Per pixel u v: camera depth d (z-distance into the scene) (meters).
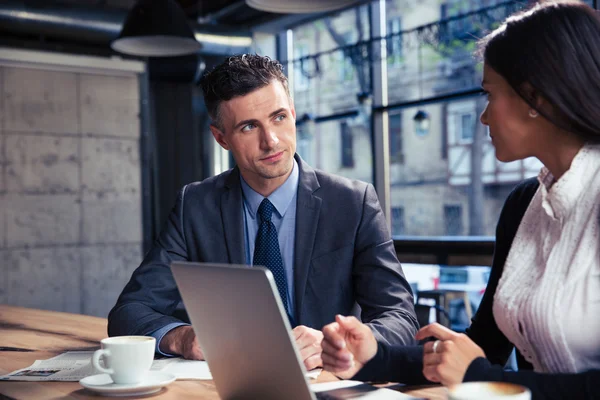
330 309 1.77
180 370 1.38
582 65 1.06
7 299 6.06
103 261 6.57
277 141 1.69
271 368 0.97
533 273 1.25
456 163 9.68
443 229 9.88
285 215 1.82
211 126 1.80
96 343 1.72
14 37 6.08
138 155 6.79
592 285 1.14
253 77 1.66
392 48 6.86
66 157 6.40
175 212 1.91
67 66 6.34
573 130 1.10
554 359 1.18
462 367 1.04
